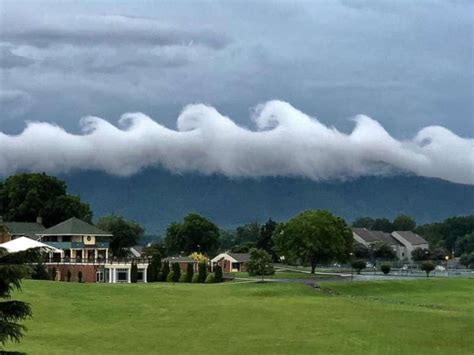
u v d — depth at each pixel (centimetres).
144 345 7181
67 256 15538
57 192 19738
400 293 12538
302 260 16925
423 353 6981
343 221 17300
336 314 9075
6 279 3750
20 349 6700
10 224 16650
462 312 9719
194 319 8569
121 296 10019
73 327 7994
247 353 6869
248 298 10512
